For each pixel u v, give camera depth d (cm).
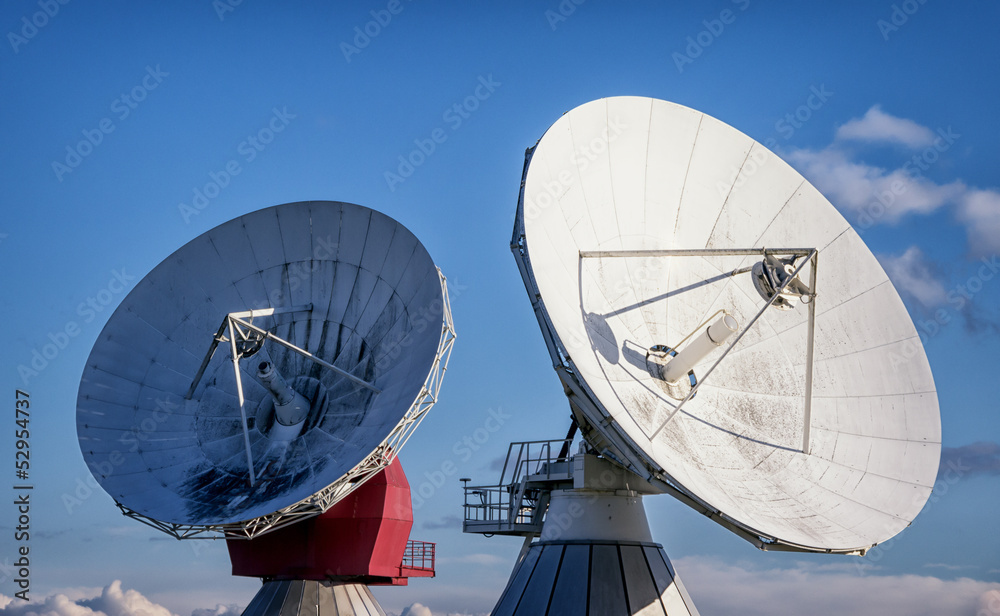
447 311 3616
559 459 3662
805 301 3061
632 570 3416
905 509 3031
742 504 2789
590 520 3491
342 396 3872
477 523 3825
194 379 3916
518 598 3475
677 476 2677
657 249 3378
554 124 3170
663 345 3278
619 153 3378
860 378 3369
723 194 3538
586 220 3228
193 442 3925
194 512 3616
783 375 3356
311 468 3628
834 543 2750
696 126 3541
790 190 3625
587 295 3119
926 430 3262
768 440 3169
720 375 3312
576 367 2742
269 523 3512
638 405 2977
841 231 3609
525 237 2906
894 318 3466
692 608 3459
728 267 3491
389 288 3944
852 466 3147
